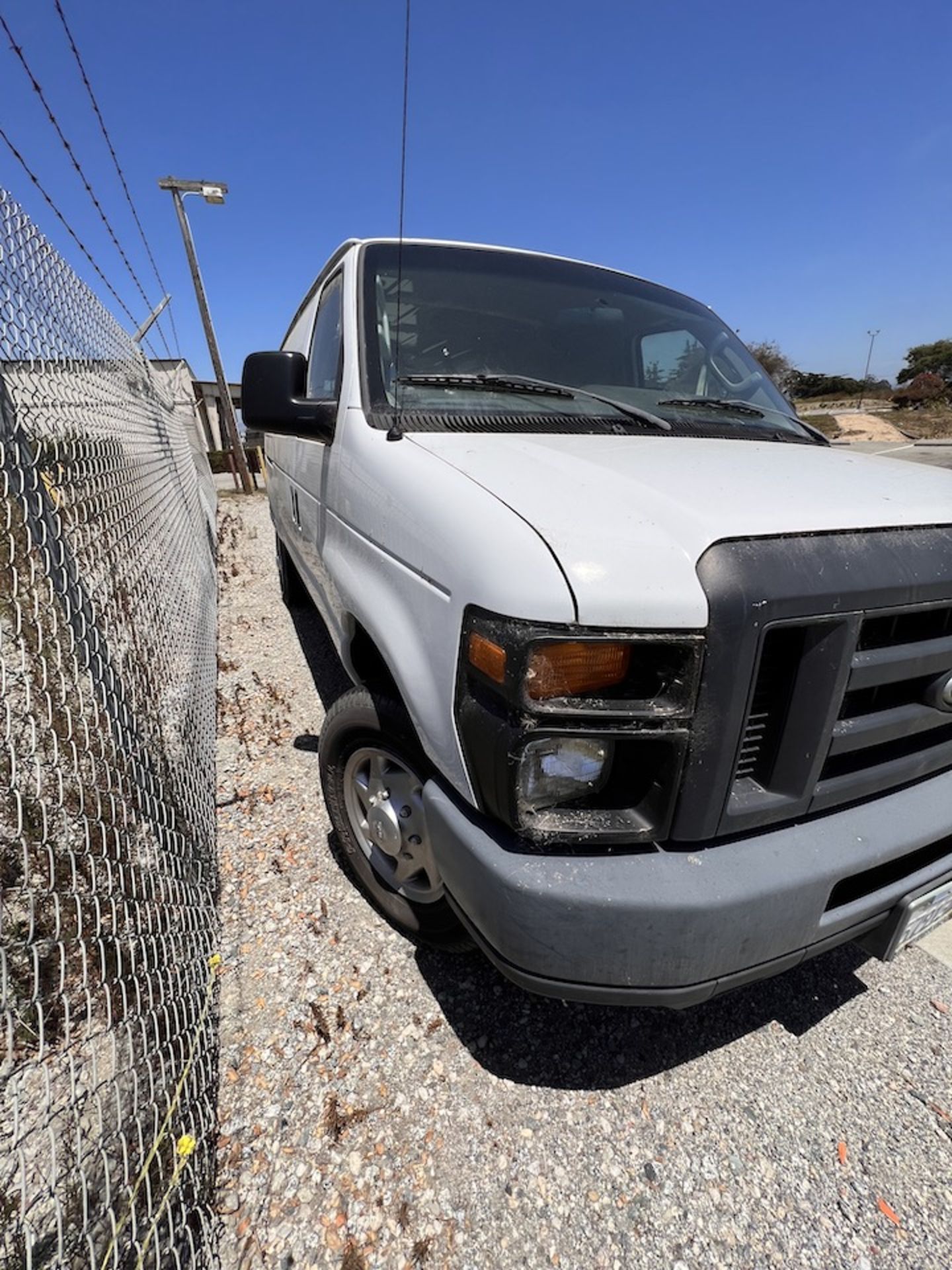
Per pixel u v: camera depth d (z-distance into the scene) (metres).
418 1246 1.42
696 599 1.25
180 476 6.11
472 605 1.38
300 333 3.91
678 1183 1.56
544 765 1.30
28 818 2.00
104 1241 1.35
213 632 4.75
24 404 1.75
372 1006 1.97
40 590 1.78
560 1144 1.63
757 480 1.62
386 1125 1.66
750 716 1.33
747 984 1.43
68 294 2.34
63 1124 1.54
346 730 2.15
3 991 1.36
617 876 1.30
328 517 2.61
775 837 1.43
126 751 1.94
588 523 1.34
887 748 1.63
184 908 2.05
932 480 1.84
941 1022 2.00
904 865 1.65
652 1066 1.83
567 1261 1.41
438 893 1.99
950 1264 1.43
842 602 1.34
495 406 2.14
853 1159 1.62
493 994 2.02
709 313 3.18
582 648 1.24
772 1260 1.43
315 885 2.45
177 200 12.26
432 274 2.54
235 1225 1.45
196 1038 1.75
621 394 2.46
